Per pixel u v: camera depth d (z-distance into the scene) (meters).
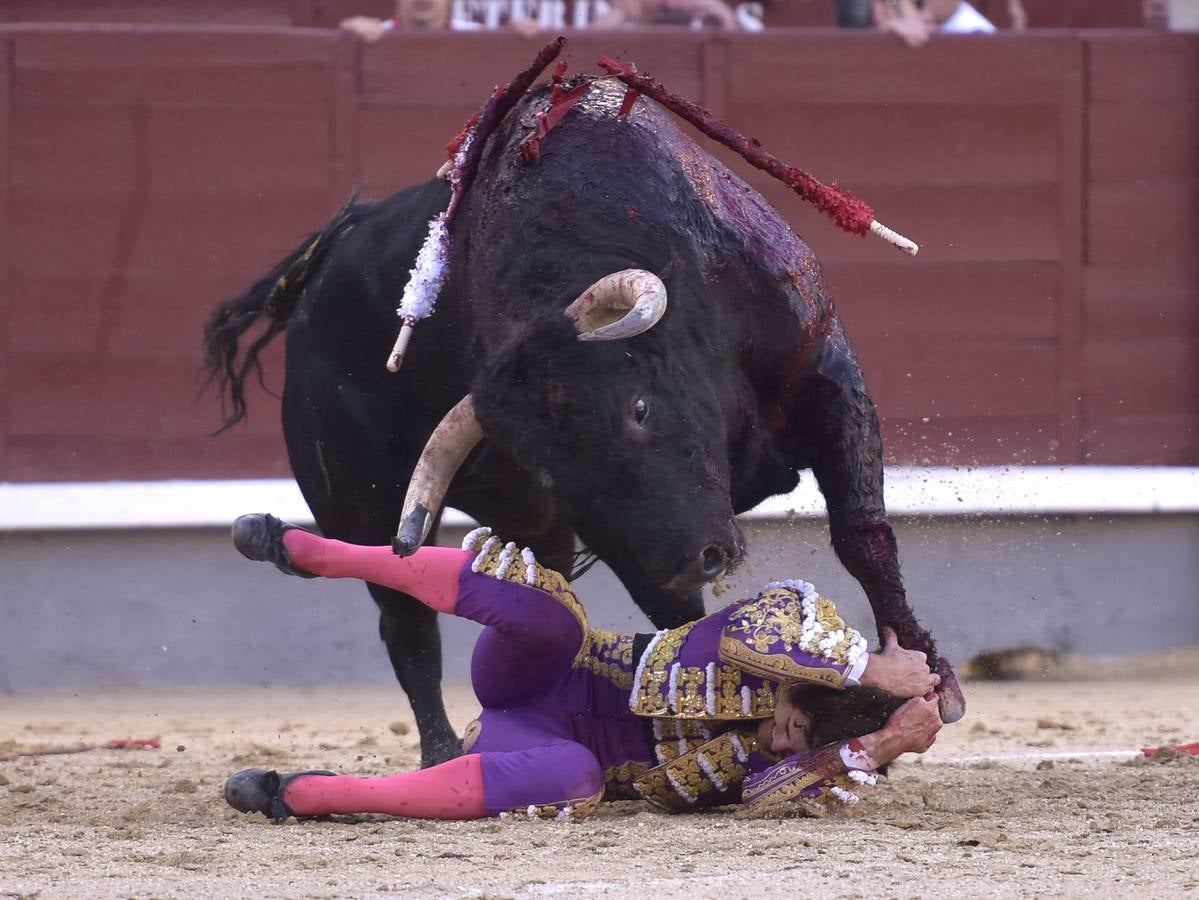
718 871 10.14
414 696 16.11
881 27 26.42
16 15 27.45
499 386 11.44
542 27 25.78
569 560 15.41
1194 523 26.36
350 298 15.34
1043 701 23.30
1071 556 26.08
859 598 23.94
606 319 11.22
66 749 19.23
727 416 12.17
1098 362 26.08
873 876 9.90
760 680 12.27
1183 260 26.23
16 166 25.19
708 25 26.89
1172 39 26.19
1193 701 23.14
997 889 9.47
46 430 25.28
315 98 25.48
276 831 11.91
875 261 25.80
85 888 9.84
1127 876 9.84
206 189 25.41
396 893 9.60
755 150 13.54
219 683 25.66
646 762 12.57
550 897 9.45
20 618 25.36
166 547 25.58
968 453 25.89
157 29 25.33
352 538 15.91
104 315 25.31
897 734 12.13
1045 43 26.00
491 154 13.58
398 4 26.58
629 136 13.00
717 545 11.25
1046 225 26.06
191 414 25.42
